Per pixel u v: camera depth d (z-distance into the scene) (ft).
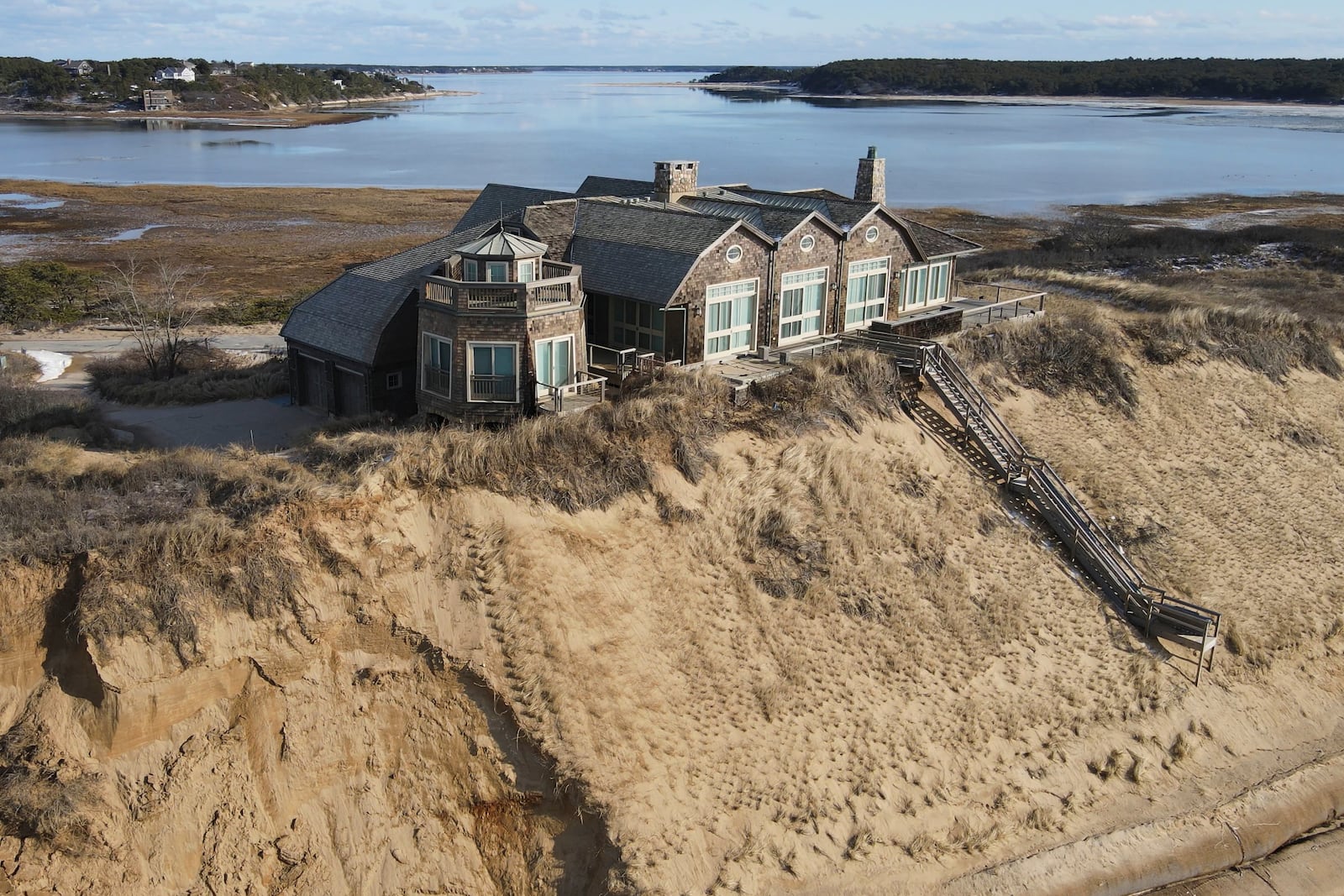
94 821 65.51
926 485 104.37
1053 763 84.79
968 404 112.68
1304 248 240.12
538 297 98.37
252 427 111.45
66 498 75.92
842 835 75.61
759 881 71.97
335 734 71.77
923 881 74.74
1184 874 79.46
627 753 74.23
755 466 96.99
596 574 82.69
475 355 97.50
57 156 526.16
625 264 112.88
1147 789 85.20
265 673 71.36
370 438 86.89
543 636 76.79
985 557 100.48
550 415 92.38
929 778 80.64
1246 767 89.35
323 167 492.95
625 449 91.09
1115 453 120.47
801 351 119.65
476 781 72.69
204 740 69.15
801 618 87.76
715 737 77.77
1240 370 138.00
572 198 130.21
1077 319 135.54
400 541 78.02
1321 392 140.97
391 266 116.47
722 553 89.35
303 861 68.44
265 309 199.21
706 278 110.42
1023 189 397.39
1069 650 94.48
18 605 68.39
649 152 555.28
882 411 109.19
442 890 69.87
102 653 67.21
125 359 144.87
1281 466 126.62
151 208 346.13
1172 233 271.49
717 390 100.63
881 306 136.15
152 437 107.55
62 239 286.46
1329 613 107.24
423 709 74.02
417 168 488.44
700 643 82.74
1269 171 456.04
